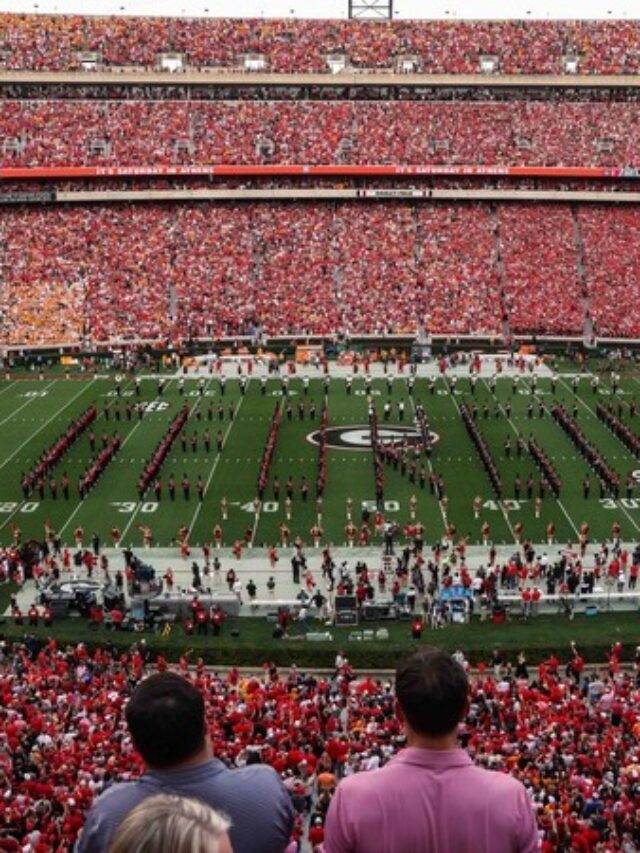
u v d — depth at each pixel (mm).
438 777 4262
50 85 96125
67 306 83625
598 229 92625
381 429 59750
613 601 36656
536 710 24578
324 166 93750
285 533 42719
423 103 99250
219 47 100125
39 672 27953
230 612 35562
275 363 75812
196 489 49281
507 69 100000
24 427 60844
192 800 3053
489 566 39375
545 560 38906
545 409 64438
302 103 98500
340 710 25266
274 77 98188
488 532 43031
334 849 4199
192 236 90750
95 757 20656
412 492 48844
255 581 38969
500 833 4121
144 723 4320
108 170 91250
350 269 88812
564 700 26031
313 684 27906
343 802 4262
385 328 83625
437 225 93125
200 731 4406
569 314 84500
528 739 21906
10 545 42562
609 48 101188
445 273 88500
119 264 87625
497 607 35219
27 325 81625
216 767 4375
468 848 4105
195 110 96750
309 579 37781
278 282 87438
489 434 58469
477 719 24047
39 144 91688
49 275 85688
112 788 4277
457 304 85688
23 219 89562
